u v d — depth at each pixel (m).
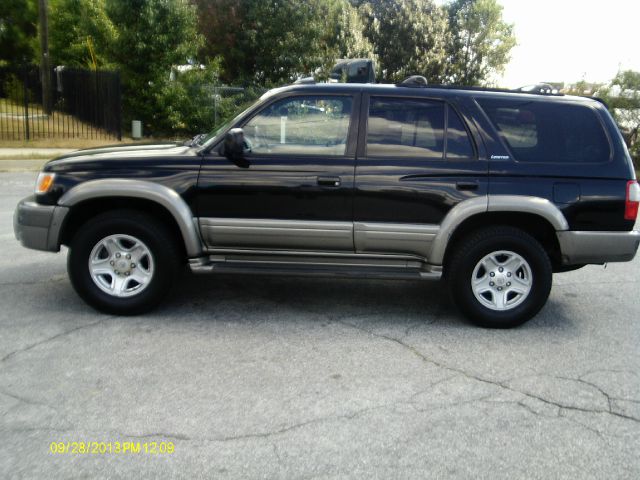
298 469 2.98
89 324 4.79
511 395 3.81
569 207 4.79
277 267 4.96
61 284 5.77
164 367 4.07
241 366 4.11
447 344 4.62
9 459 3.00
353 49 31.59
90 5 19.58
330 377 3.98
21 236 5.00
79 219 5.16
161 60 19.34
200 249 4.92
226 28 25.55
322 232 4.85
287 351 4.39
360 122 4.88
